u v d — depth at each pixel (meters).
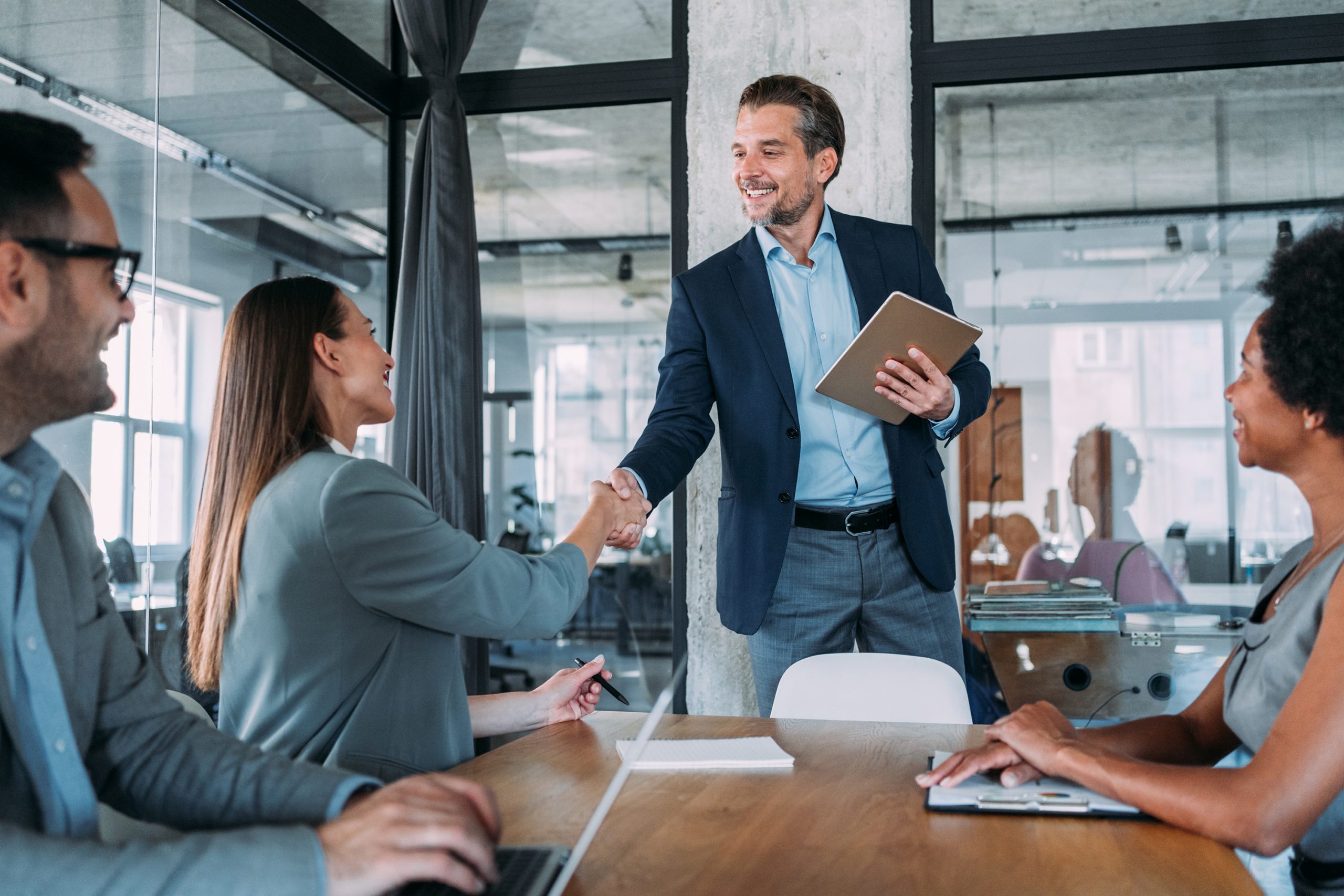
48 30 2.66
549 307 8.42
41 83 2.65
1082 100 3.61
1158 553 5.79
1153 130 3.95
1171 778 1.00
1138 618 3.27
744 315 2.29
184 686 2.68
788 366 2.25
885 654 1.79
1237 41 2.98
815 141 2.23
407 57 3.56
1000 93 3.50
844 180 3.01
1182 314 6.73
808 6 3.04
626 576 8.05
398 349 3.16
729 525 2.28
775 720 1.56
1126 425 6.70
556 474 8.59
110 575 2.69
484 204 3.95
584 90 3.32
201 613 1.35
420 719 1.31
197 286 3.44
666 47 3.29
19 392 0.79
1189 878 0.85
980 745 1.32
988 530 6.41
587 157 3.71
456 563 1.27
